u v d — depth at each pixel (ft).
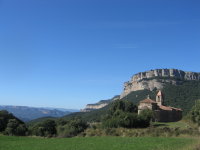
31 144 200.54
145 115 398.62
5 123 411.75
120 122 372.17
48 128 412.98
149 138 240.94
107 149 164.25
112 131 325.42
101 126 412.77
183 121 451.53
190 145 143.13
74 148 171.32
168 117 472.03
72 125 409.69
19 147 179.42
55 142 216.95
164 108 480.64
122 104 497.46
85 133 337.52
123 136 290.56
